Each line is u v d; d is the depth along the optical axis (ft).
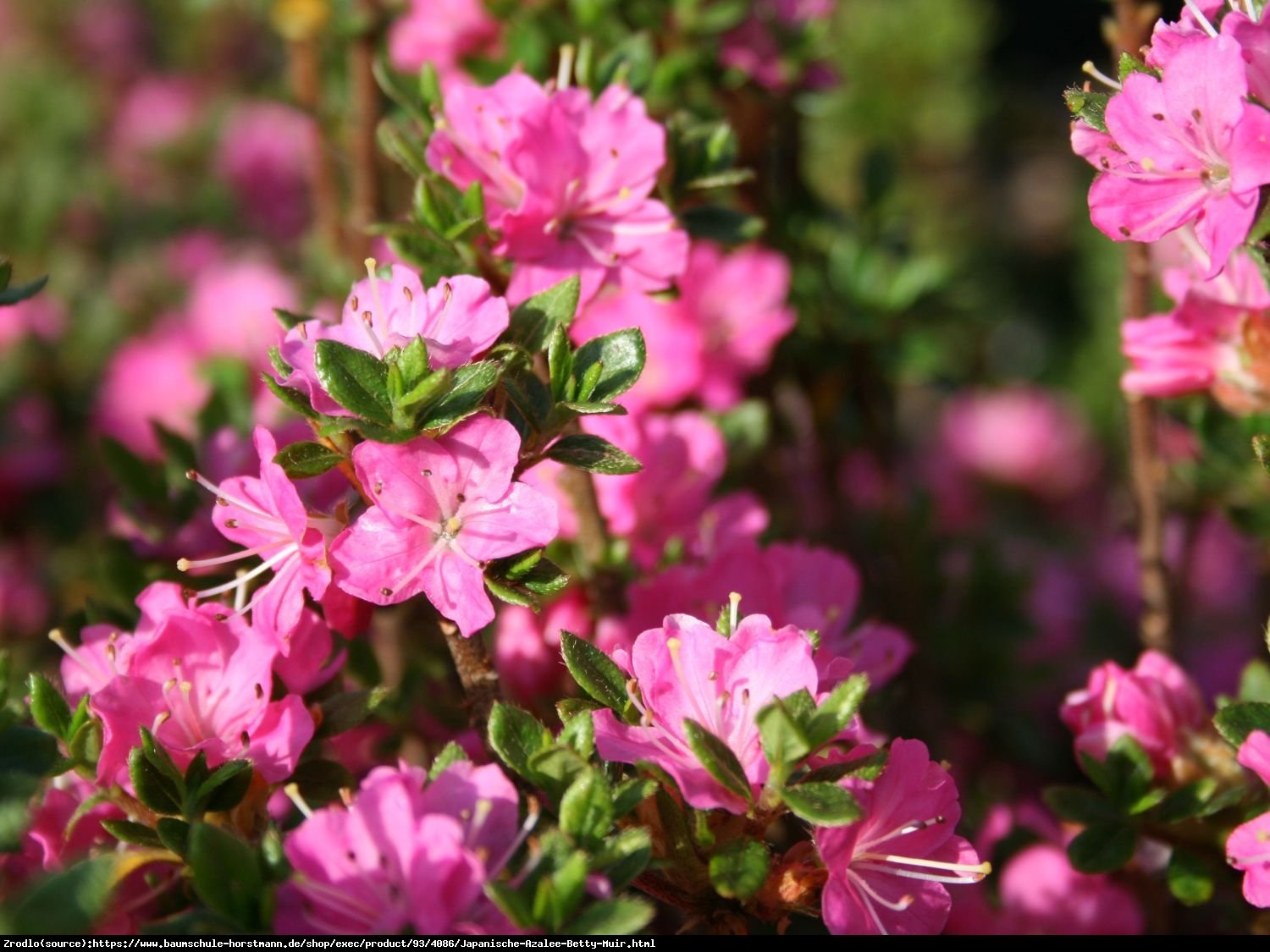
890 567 2.23
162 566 1.78
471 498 1.45
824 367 2.17
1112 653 2.63
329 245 2.44
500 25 2.09
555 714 1.71
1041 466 3.11
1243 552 2.81
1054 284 4.45
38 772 1.45
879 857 1.46
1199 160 1.44
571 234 1.63
